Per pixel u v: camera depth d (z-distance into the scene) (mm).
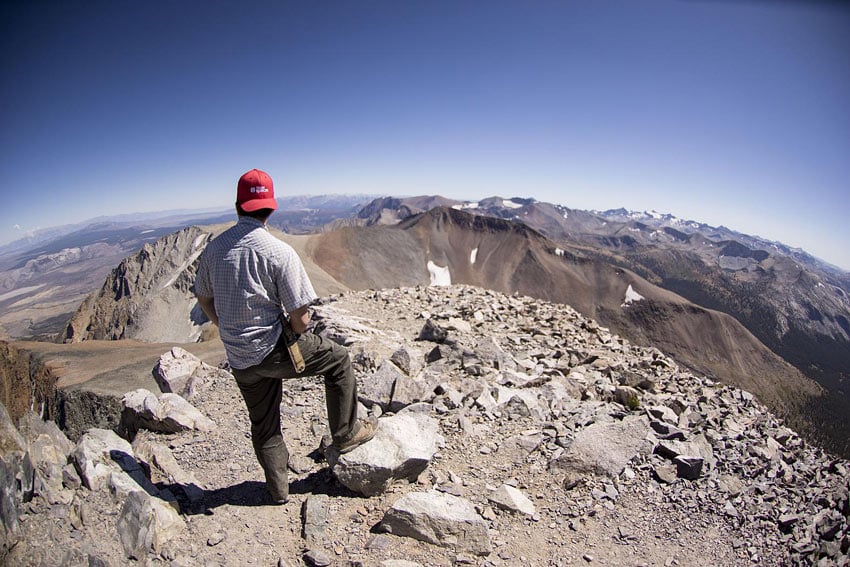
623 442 2848
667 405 3707
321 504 2262
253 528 2125
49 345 32188
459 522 2117
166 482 2357
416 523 2107
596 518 2363
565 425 3150
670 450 2807
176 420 2996
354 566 1939
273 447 2227
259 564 1931
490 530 2211
